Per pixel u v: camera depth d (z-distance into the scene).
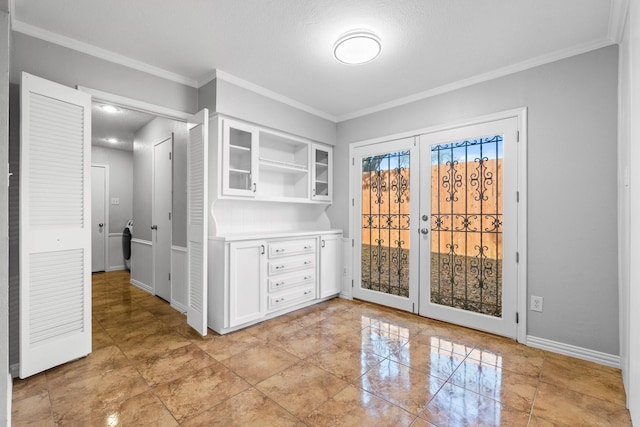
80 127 2.16
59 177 2.04
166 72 2.70
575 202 2.28
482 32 2.08
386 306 3.42
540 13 1.88
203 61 2.53
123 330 2.73
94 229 5.30
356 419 1.56
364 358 2.21
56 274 2.03
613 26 1.96
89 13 1.91
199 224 2.66
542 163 2.42
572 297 2.28
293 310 3.28
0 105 1.36
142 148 4.25
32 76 1.90
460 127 2.87
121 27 2.06
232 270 2.65
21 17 1.95
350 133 3.78
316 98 3.30
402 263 3.29
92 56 2.30
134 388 1.82
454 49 2.30
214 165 2.81
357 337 2.59
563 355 2.29
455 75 2.74
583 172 2.24
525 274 2.48
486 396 1.76
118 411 1.60
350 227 3.75
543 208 2.41
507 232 2.59
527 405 1.68
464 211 2.84
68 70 2.19
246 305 2.76
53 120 2.01
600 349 2.17
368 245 3.60
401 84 2.93
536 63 2.43
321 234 3.50
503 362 2.17
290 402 1.69
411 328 2.80
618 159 2.09
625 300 1.86
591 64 2.21
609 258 2.14
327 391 1.80
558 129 2.35
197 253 2.71
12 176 2.00
